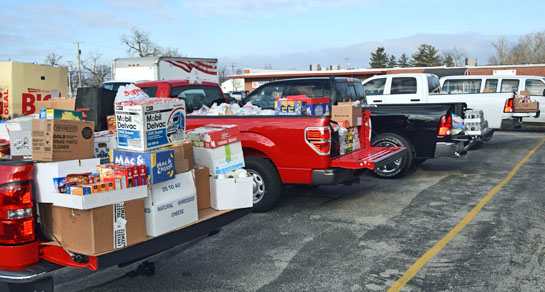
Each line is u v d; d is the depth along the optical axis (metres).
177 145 4.07
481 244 4.95
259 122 6.33
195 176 4.37
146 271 4.44
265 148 6.25
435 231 5.43
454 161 10.43
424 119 8.32
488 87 14.89
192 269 4.49
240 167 4.99
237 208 4.55
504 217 5.91
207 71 17.88
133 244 3.44
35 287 3.21
